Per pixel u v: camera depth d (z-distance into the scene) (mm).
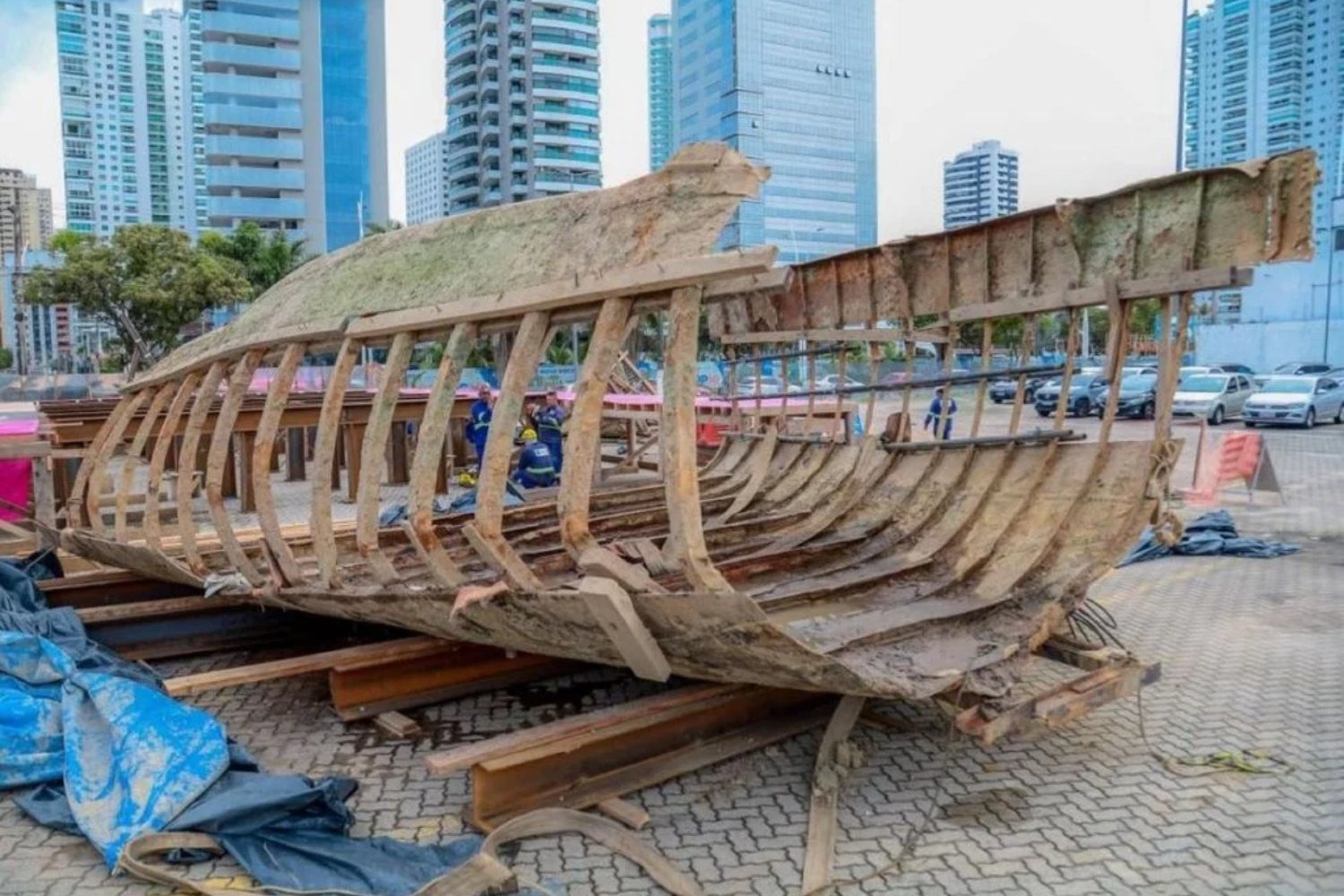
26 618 5242
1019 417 6156
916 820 3855
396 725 4719
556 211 4227
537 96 81875
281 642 6207
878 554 5746
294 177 73438
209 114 71000
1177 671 5676
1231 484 13617
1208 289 4848
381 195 82625
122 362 39781
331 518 4785
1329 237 36156
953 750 4520
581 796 3861
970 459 6246
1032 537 5281
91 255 30281
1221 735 4699
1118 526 4902
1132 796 4051
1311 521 10906
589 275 3697
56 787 4008
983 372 6359
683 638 3453
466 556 5844
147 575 6285
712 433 12688
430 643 4988
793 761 4375
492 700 5172
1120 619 6855
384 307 4613
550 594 3463
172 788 3668
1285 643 6238
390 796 4070
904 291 7039
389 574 4488
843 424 10109
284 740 4676
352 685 4828
